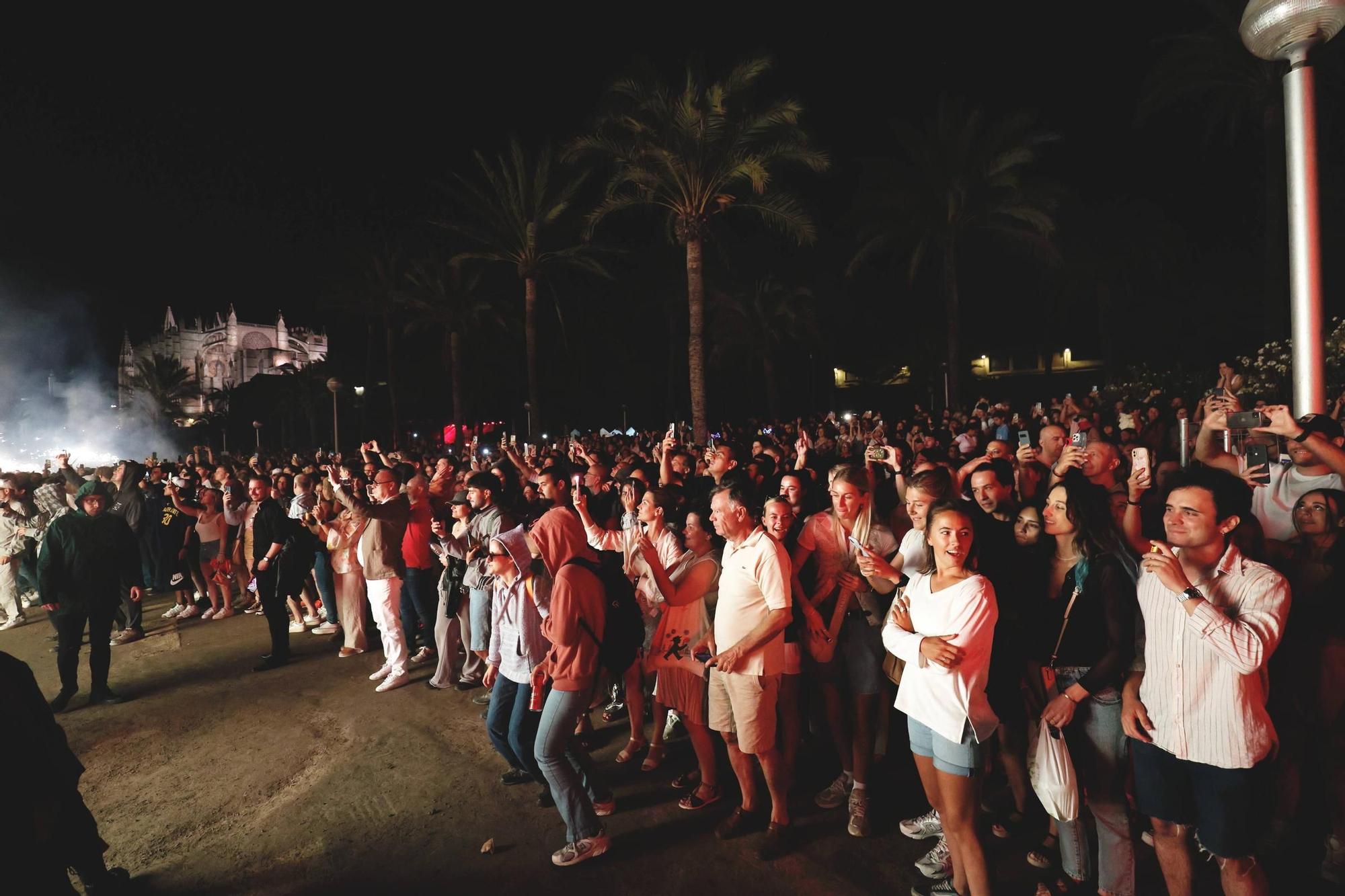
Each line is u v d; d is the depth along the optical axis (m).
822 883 3.41
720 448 6.28
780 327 36.97
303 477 8.03
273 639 7.13
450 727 5.43
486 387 42.41
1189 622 2.43
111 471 11.09
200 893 3.59
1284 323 15.12
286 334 146.25
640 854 3.72
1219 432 4.03
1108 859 2.97
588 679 3.61
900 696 3.00
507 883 3.54
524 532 4.15
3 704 2.59
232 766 4.99
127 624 8.82
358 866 3.75
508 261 24.11
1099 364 41.62
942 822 2.96
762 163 15.73
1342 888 3.18
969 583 2.76
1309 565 3.31
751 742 3.55
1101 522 2.89
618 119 16.03
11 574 9.52
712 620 4.32
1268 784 3.63
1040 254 21.12
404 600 7.05
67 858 3.11
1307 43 3.87
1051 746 2.87
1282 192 15.00
